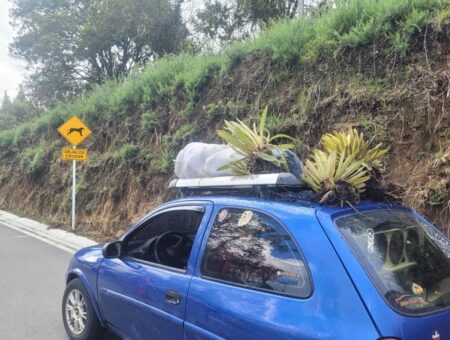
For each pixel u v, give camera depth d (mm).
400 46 7051
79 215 14195
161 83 12758
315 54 8469
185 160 4332
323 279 2621
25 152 20453
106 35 22953
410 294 2604
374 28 7551
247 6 18047
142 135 12914
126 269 4098
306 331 2523
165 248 4070
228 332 2943
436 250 3156
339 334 2404
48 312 5949
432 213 5992
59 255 9906
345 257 2629
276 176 3188
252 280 3008
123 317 4055
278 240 2986
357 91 7477
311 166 3312
